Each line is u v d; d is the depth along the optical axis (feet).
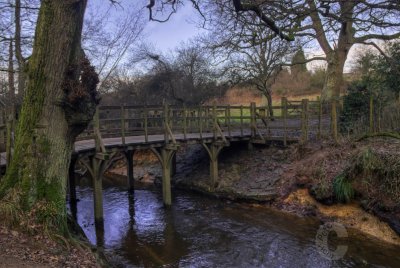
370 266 22.58
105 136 37.17
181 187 47.83
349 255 24.27
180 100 71.82
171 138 37.73
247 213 35.14
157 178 51.70
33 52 20.31
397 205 26.48
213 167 43.62
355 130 38.68
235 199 39.40
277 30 21.29
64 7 19.54
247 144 49.11
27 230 18.34
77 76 20.24
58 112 20.21
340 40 58.23
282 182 38.19
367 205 28.66
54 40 19.63
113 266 23.13
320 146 39.24
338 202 31.09
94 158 32.32
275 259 24.41
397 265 22.57
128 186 46.29
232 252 25.96
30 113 20.13
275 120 56.90
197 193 44.57
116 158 60.85
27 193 19.40
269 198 36.81
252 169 43.91
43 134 19.94
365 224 28.22
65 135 20.79
